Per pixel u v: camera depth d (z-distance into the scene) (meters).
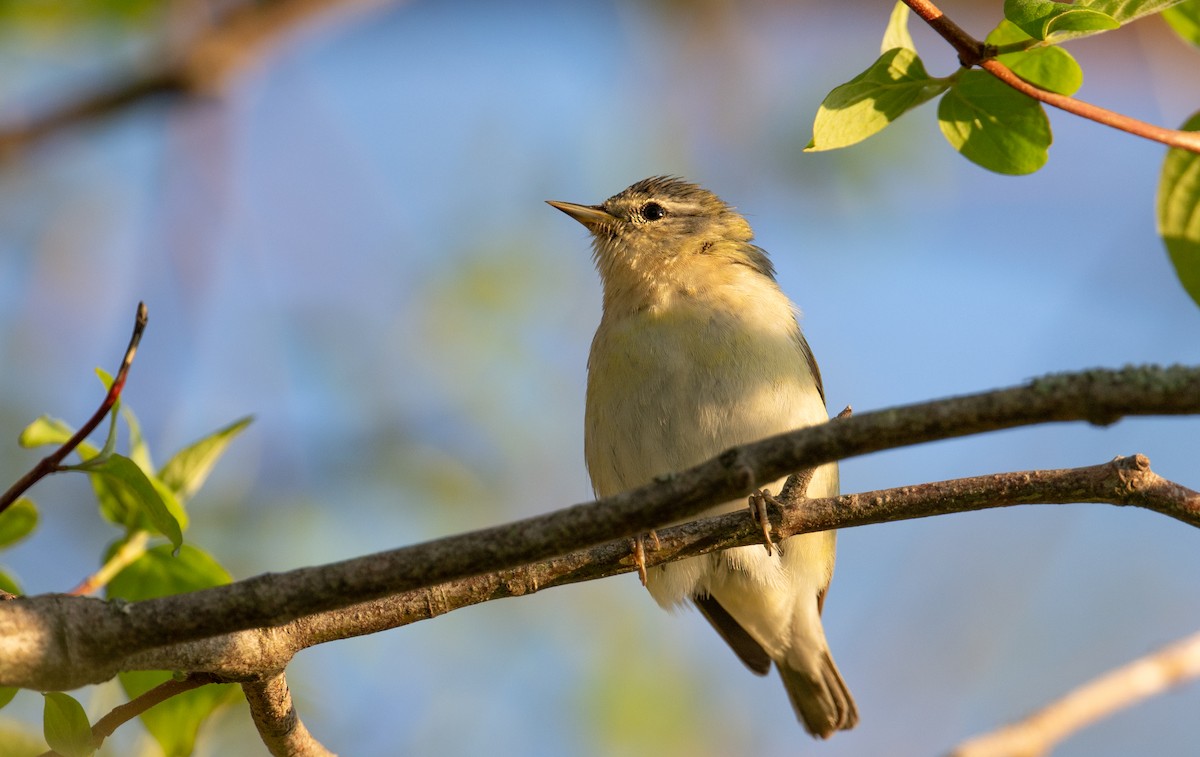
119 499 7.59
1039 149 7.47
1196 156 8.08
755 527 7.36
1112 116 6.79
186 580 7.71
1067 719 9.65
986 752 9.40
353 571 5.72
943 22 6.78
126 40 14.30
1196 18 8.18
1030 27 6.59
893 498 7.21
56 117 13.85
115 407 6.07
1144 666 9.93
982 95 7.34
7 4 13.81
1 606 5.52
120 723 6.29
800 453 5.62
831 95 7.13
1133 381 5.35
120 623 5.61
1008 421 5.48
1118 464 6.82
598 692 14.03
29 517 7.62
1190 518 6.71
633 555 7.27
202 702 7.63
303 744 6.93
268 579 5.72
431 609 6.75
